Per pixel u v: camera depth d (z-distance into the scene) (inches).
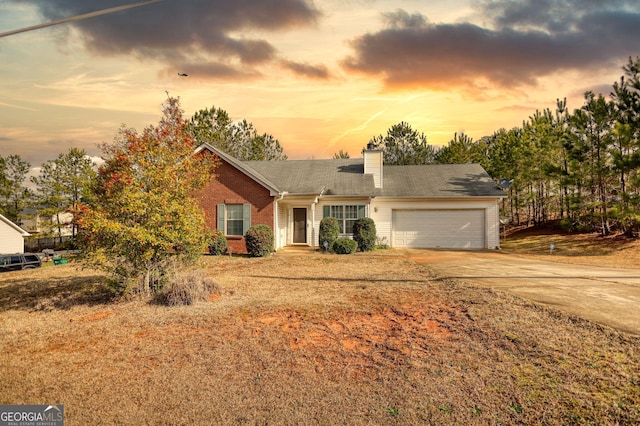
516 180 1208.8
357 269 520.4
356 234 788.0
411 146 1676.9
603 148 836.0
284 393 178.7
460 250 817.5
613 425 146.3
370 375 195.0
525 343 226.4
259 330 263.4
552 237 962.7
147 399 175.5
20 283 498.3
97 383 191.5
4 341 257.4
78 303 361.1
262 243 681.6
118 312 319.3
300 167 1001.5
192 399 174.6
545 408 160.1
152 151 372.8
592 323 254.7
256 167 1013.8
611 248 756.0
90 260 350.0
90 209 344.8
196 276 361.7
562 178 907.4
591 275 454.9
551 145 1051.9
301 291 381.4
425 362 207.6
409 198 869.2
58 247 1384.1
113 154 373.4
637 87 769.6
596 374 185.5
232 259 653.3
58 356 227.5
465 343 231.9
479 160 1482.5
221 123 1625.2
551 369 193.0
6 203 1536.7
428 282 414.9
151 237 338.0
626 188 811.4
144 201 350.9
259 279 450.6
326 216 858.1
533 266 542.0
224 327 271.0
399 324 271.3
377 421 156.0
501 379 186.1
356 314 297.1
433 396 173.2
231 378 194.2
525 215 1496.1
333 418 158.4
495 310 293.1
